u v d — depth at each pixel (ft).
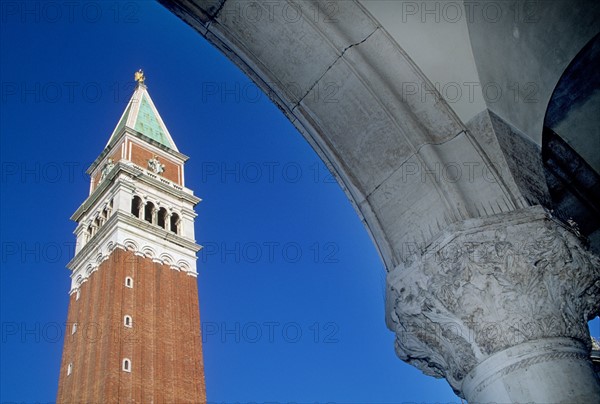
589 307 20.44
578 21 25.96
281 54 22.82
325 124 23.41
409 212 21.52
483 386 18.65
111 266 230.48
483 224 20.08
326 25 21.83
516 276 19.33
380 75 22.11
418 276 20.31
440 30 22.76
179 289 242.58
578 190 29.45
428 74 22.39
